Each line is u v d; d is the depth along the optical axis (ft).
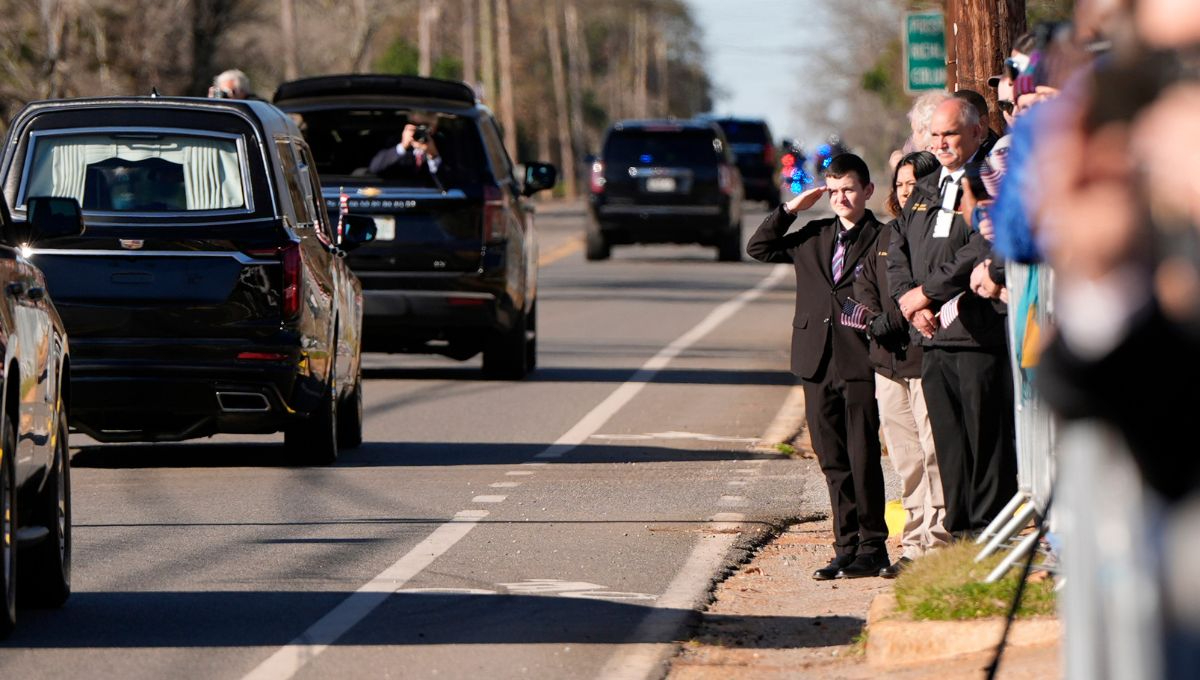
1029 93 58.34
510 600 69.36
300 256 102.89
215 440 120.47
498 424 127.54
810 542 83.51
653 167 314.14
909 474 73.51
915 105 74.54
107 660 59.62
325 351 106.73
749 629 64.69
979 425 68.03
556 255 354.13
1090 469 27.22
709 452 113.39
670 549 80.33
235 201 103.04
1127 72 25.72
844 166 73.51
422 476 103.09
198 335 101.55
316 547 80.59
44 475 65.82
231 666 58.70
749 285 276.21
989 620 56.85
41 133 103.86
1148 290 25.49
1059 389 26.43
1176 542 25.53
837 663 58.44
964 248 66.64
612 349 184.65
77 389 101.30
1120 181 25.58
